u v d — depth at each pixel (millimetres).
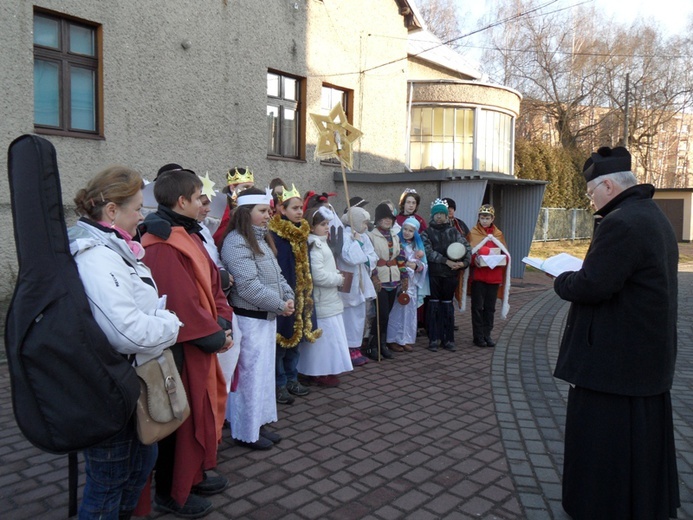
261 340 3881
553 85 32031
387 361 6387
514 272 12688
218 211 4945
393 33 13352
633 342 2811
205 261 3127
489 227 7180
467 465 3793
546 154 23844
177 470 2971
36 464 3691
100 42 7922
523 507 3275
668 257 2838
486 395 5254
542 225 23141
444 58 18562
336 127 6242
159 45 8586
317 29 11406
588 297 2846
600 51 32156
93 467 2350
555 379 5805
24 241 2070
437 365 6242
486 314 7121
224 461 3777
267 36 10352
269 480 3520
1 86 6914
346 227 6117
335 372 5242
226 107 9703
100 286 2170
